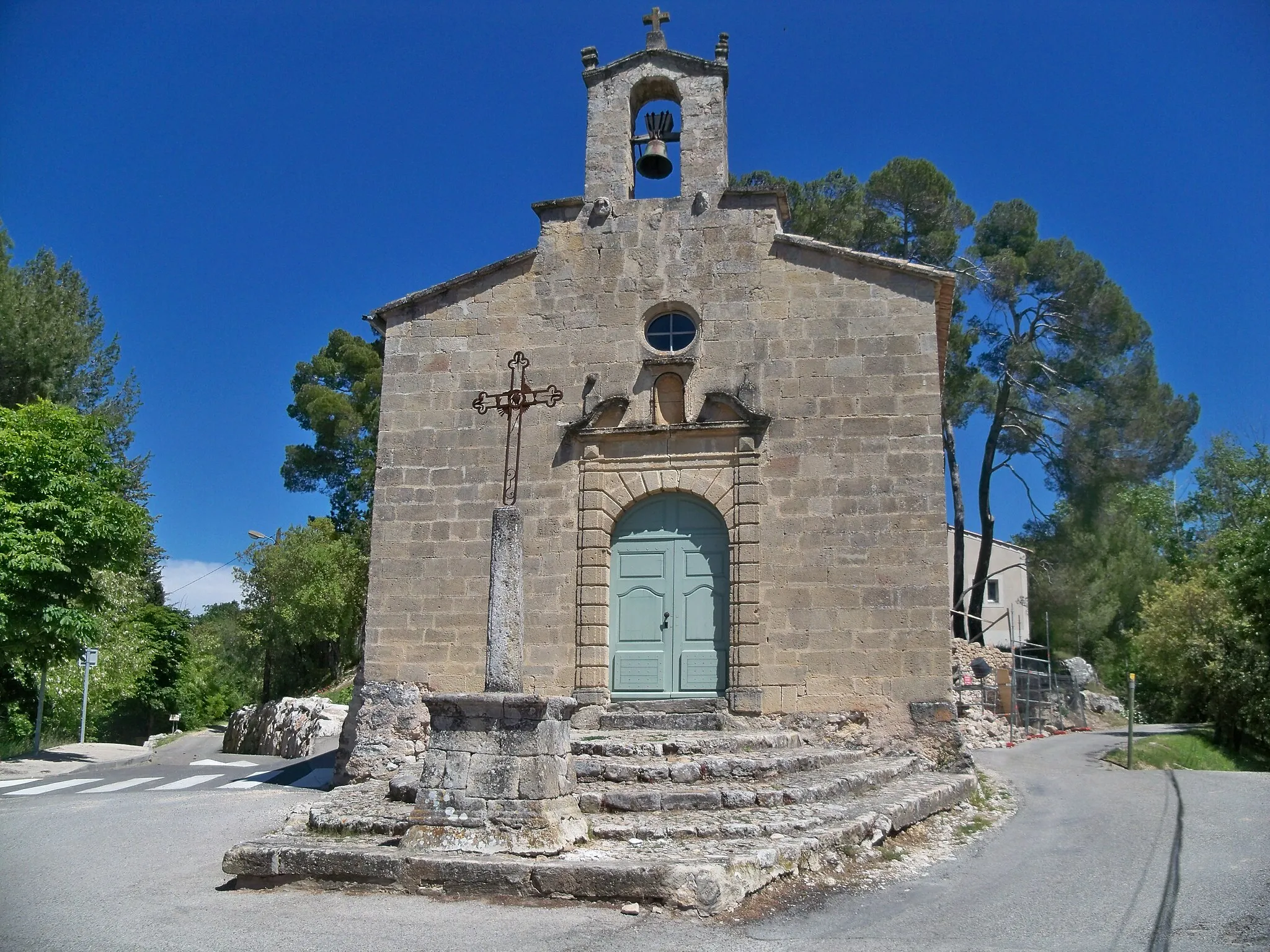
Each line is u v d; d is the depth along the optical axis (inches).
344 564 1863.9
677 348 672.4
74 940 303.7
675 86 711.7
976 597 1579.7
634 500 653.3
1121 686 1590.8
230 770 888.9
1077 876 396.5
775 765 499.2
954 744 585.3
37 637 887.7
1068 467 1514.5
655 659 637.3
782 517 629.0
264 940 302.0
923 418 625.3
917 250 1456.7
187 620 2041.1
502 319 689.6
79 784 767.1
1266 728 1019.9
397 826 412.8
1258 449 1958.7
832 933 316.8
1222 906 346.6
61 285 1422.2
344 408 2047.2
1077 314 1504.7
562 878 341.1
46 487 900.0
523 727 375.9
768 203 674.8
